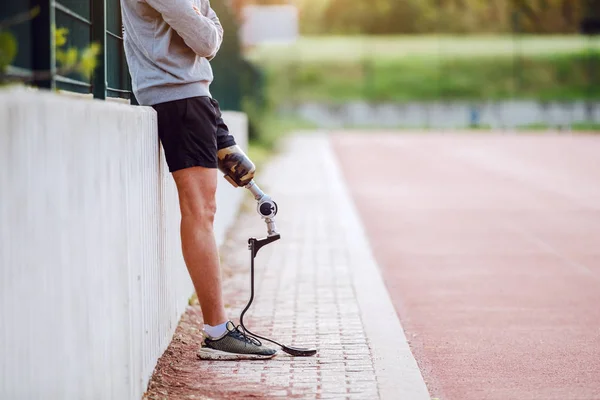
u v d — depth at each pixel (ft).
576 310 34.06
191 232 24.68
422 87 286.25
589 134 204.95
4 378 12.12
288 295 35.94
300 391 22.81
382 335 29.12
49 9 17.17
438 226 58.85
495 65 295.28
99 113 17.33
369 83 288.10
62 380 14.71
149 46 23.86
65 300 14.88
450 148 154.61
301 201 71.97
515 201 73.10
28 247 13.01
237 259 45.01
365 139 191.31
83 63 16.69
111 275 18.38
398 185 88.12
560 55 297.74
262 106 152.35
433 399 23.24
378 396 22.48
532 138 187.93
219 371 24.57
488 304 35.37
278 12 184.24
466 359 27.27
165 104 23.86
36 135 13.37
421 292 37.96
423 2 347.77
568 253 47.65
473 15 345.31
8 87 14.56
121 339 19.39
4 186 12.08
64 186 14.82
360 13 351.25
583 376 25.30
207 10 25.17
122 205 19.58
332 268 42.27
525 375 25.45
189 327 29.32
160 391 22.59
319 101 275.59
